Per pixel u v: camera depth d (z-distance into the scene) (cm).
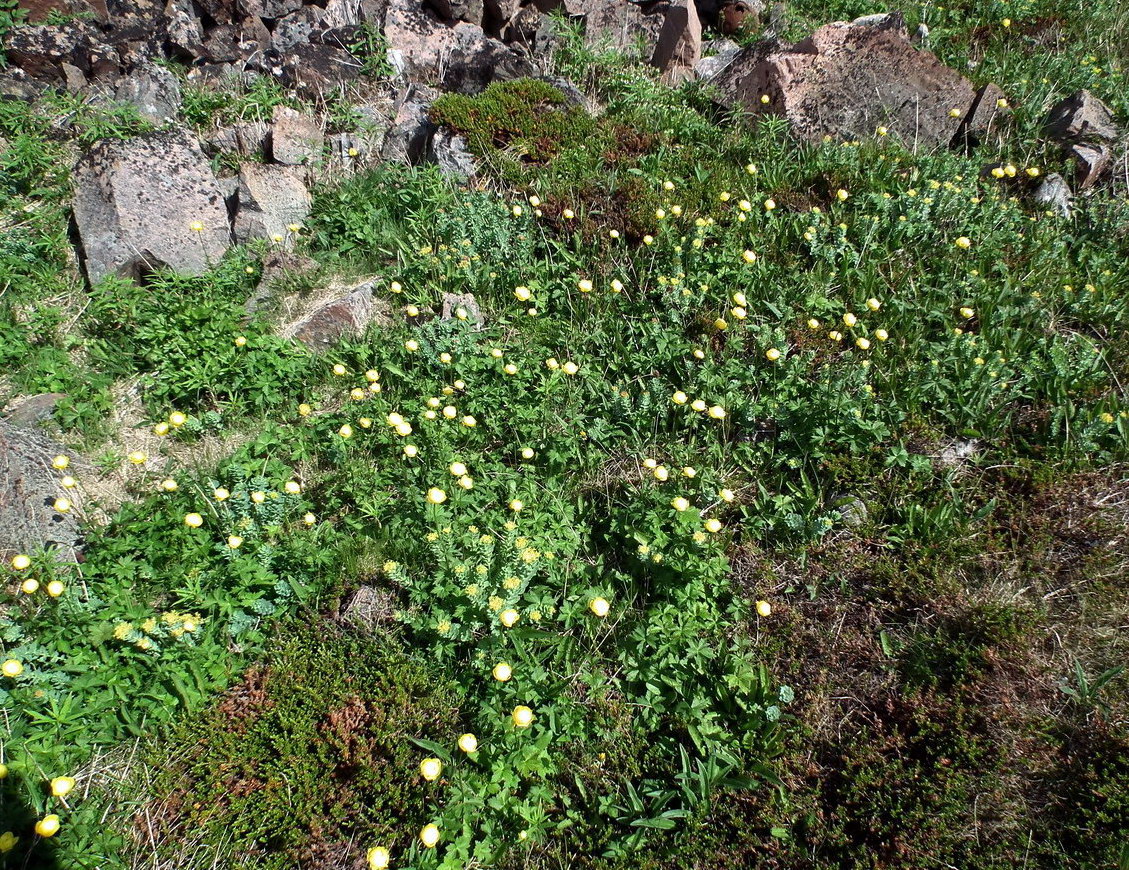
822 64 636
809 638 342
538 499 393
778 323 470
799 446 401
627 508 377
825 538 373
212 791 292
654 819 282
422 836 264
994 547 363
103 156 522
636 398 440
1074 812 280
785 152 607
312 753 302
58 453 405
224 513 364
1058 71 693
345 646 335
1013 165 588
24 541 359
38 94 662
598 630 340
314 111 653
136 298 497
